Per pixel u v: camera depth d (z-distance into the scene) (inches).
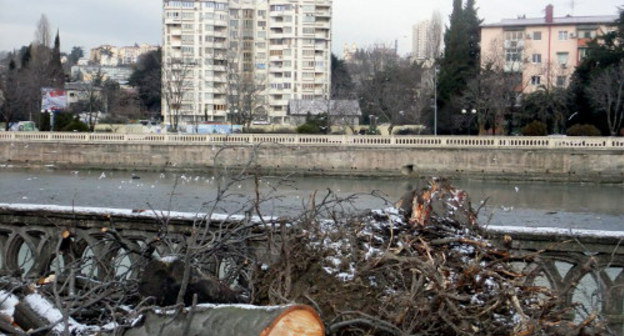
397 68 3873.0
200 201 1697.8
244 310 190.4
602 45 2984.7
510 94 3058.6
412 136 2581.2
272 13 5044.3
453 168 2549.2
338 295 223.0
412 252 238.7
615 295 319.3
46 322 221.3
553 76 3245.6
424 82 3688.5
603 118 2930.6
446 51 3260.3
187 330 192.5
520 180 2500.0
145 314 207.8
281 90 5068.9
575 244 327.3
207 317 193.3
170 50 4940.9
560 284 321.7
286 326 185.8
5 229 378.0
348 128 3467.0
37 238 377.4
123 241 338.6
